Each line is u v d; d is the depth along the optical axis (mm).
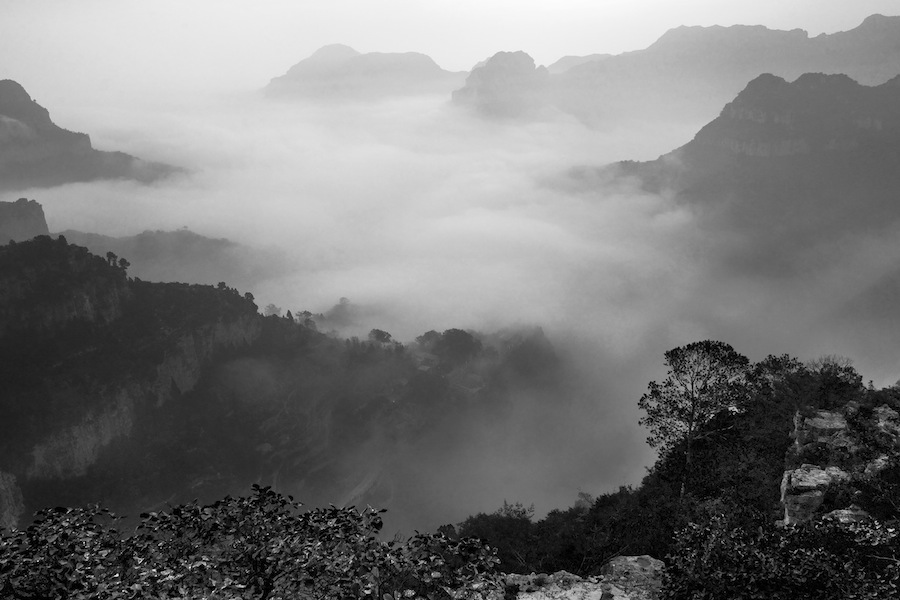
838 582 17922
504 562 32781
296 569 14961
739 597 17984
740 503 34562
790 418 43594
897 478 30406
